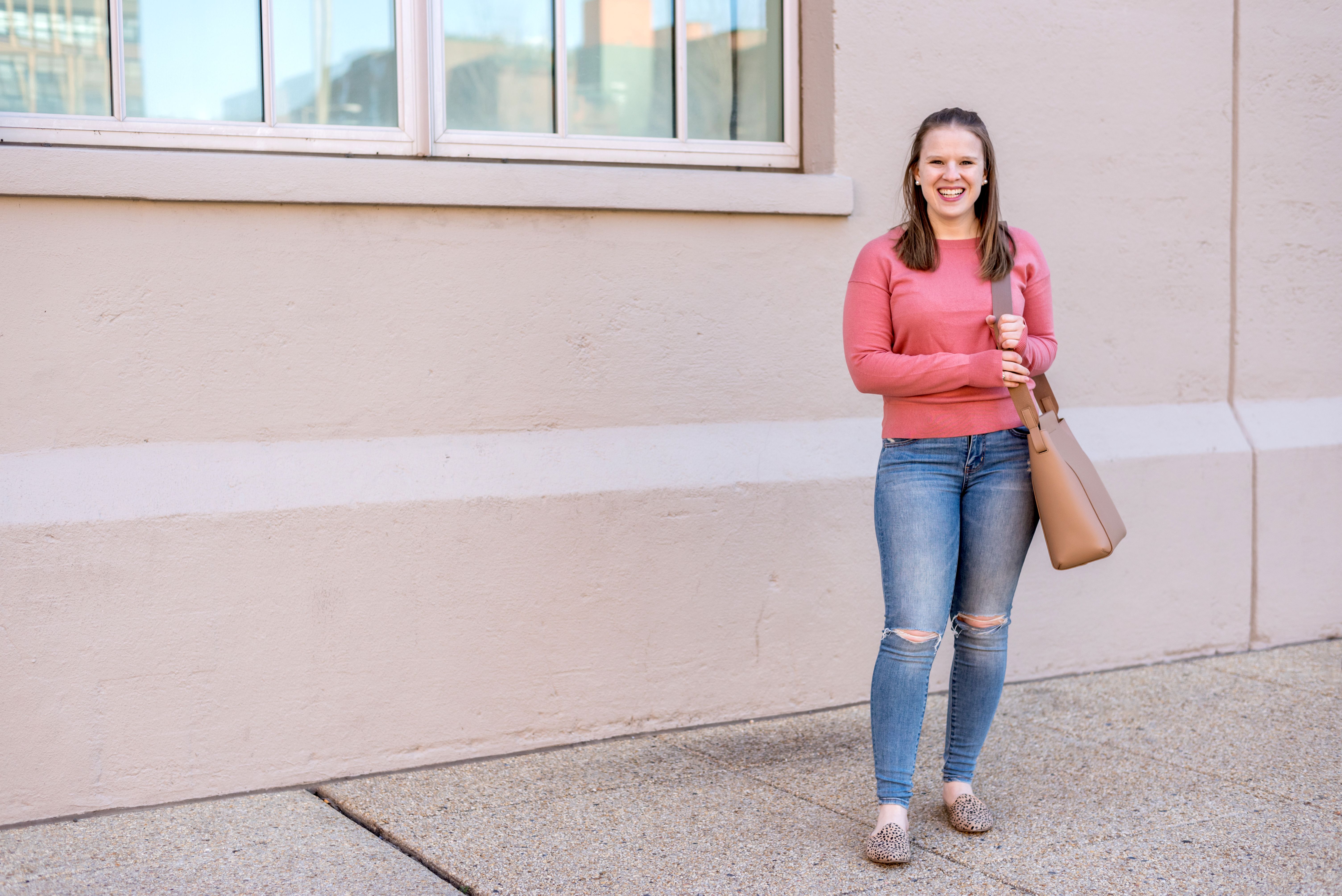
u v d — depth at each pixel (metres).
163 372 3.22
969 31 4.18
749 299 3.89
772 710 3.93
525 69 3.80
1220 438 4.64
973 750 3.07
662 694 3.77
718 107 4.08
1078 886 2.72
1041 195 4.34
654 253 3.75
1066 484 2.79
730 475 3.82
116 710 3.16
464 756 3.53
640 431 3.76
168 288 3.21
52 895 2.65
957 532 2.88
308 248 3.34
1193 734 3.76
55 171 3.06
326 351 3.38
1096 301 4.45
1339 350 4.94
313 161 3.30
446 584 3.47
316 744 3.36
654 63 3.98
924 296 2.85
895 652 2.86
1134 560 4.49
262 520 3.26
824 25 4.00
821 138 4.04
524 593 3.57
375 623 3.40
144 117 3.36
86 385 3.16
